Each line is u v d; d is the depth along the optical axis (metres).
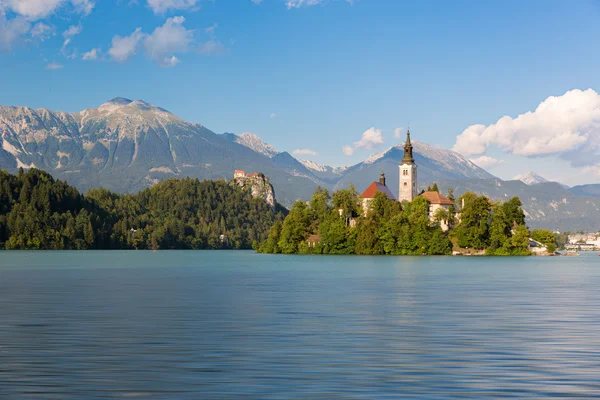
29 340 49.84
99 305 75.19
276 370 39.62
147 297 85.81
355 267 177.12
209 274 144.12
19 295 88.75
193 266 188.25
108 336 51.81
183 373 38.75
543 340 50.19
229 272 152.88
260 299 83.06
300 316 64.81
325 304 76.81
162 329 55.59
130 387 35.53
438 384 36.38
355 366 40.78
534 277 134.00
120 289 99.56
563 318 63.50
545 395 34.19
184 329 55.66
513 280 123.44
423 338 51.16
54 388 35.31
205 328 56.28
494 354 44.62
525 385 36.19
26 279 124.56
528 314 66.75
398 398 33.53
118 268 173.88
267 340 49.97
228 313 67.25
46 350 45.72
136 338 50.81
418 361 42.31
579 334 53.25
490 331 54.84
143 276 135.88
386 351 45.56
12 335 52.25
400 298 84.62
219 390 34.94
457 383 36.62
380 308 72.44
